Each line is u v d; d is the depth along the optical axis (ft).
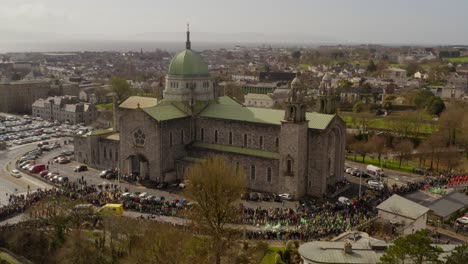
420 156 634.43
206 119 520.42
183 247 314.55
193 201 395.75
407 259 236.22
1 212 401.08
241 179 375.45
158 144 492.54
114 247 343.46
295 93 443.73
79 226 363.97
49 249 348.38
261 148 486.38
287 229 366.84
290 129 447.83
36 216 376.89
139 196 441.68
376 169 554.46
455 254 229.25
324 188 458.91
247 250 333.21
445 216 395.14
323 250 272.31
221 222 355.97
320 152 454.81
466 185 508.94
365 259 262.47
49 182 502.38
